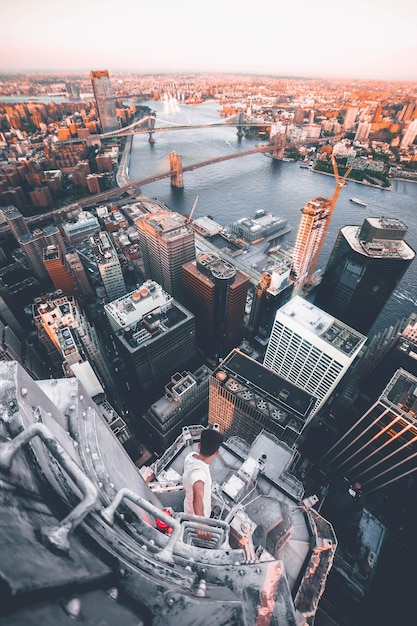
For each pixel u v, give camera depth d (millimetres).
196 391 163875
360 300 194250
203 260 179375
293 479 47438
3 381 7043
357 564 123625
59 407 10141
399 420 103125
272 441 59375
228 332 197875
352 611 112312
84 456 9250
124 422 157250
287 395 106875
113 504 7078
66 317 144750
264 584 7887
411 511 134875
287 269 197000
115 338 176125
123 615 5141
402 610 112625
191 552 8359
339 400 170125
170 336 159750
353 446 126062
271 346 155500
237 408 111438
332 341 127000
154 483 31422
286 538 32969
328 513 138250
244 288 178750
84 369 131750
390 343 150875
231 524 22266
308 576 32344
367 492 144625
